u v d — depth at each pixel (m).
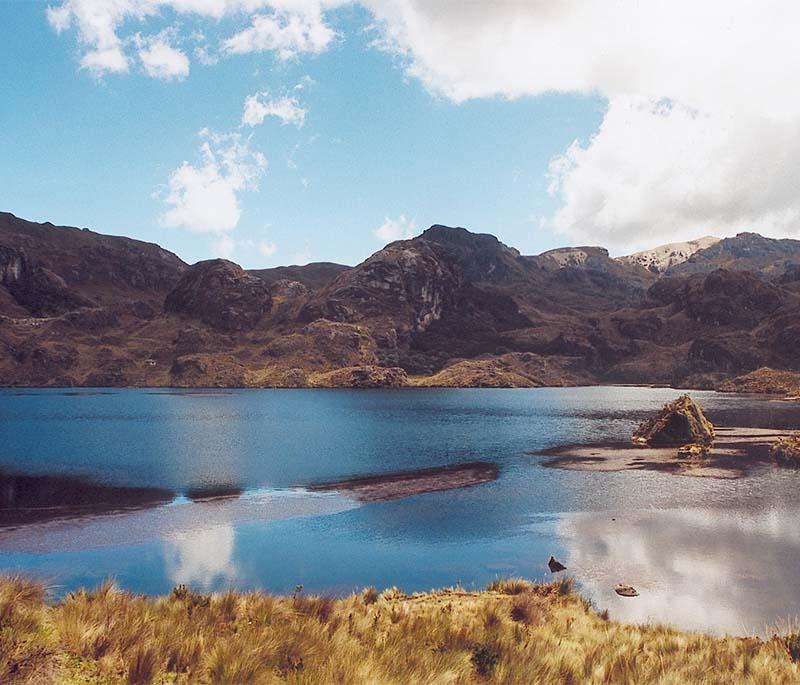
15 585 9.91
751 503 42.84
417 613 15.15
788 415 128.62
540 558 29.66
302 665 8.10
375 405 176.00
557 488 49.75
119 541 33.09
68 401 180.38
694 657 11.77
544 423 119.56
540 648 11.12
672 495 46.12
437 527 36.41
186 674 7.46
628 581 25.98
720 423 110.12
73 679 6.71
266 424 116.38
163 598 12.91
